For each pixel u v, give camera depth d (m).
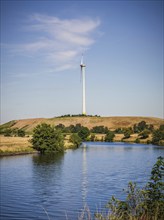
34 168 66.25
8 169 64.94
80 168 65.75
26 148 106.00
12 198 38.75
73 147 125.50
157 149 117.56
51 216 30.62
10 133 167.00
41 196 39.59
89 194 40.31
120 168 65.06
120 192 40.97
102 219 12.41
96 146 136.75
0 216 30.81
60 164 73.25
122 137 189.25
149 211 12.98
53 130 107.00
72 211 32.38
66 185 47.00
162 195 13.77
